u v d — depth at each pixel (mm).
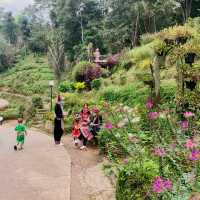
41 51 75438
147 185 7195
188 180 7141
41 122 20531
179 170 7480
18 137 14062
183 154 8078
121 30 41781
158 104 14414
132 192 7305
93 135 14273
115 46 43031
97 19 58188
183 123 9586
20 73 59000
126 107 15750
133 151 9891
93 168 11492
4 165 11688
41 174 10672
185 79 13438
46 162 11992
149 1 38469
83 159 12656
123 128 12469
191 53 13461
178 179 7180
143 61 22750
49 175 10578
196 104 12961
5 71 68500
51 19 74500
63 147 14328
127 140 10828
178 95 13352
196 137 9508
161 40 14586
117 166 10242
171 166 7785
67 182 9938
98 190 9539
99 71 28688
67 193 9094
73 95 23672
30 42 77062
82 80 28938
